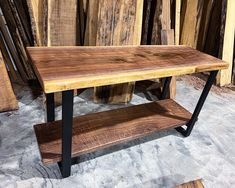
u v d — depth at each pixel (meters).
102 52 1.30
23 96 2.05
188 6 2.59
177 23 2.20
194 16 2.66
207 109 2.15
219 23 2.69
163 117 1.64
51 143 1.28
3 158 1.39
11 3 1.90
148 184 1.32
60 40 1.82
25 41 2.08
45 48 1.24
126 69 1.10
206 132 1.83
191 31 2.73
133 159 1.49
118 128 1.46
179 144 1.67
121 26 1.85
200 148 1.65
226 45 2.49
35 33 1.69
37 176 1.29
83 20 2.02
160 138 1.72
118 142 1.35
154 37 2.25
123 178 1.34
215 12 2.68
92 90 2.28
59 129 1.38
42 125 1.40
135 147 1.60
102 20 1.78
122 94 2.07
